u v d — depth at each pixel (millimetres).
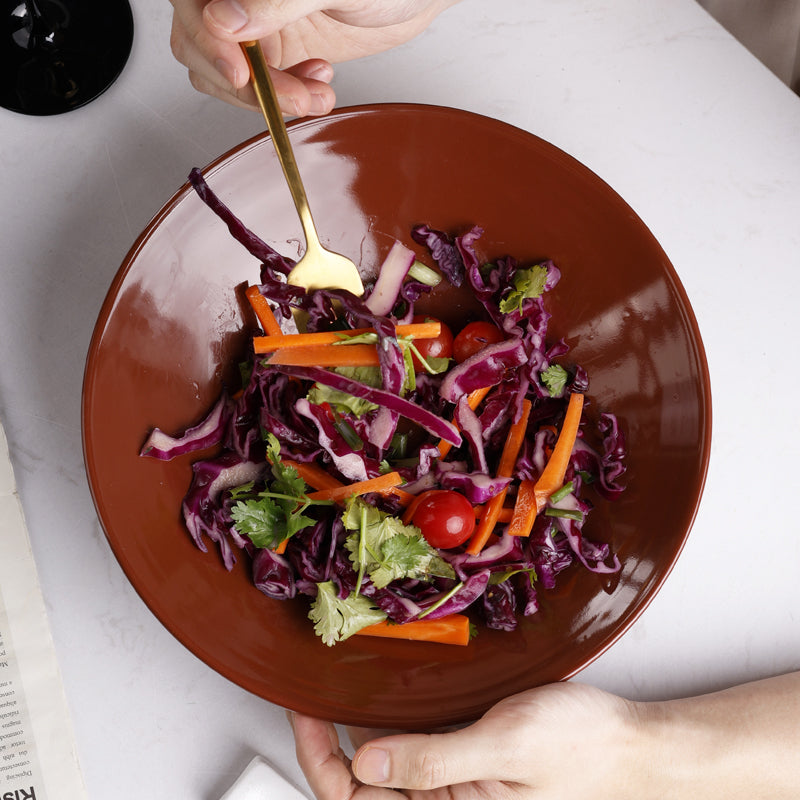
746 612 737
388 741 652
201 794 710
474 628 688
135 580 641
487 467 711
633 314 692
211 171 658
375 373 687
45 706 699
